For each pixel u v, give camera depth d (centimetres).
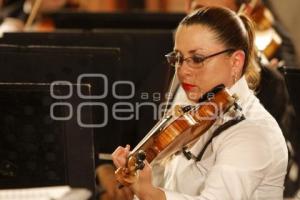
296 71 596
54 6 1123
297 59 912
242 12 695
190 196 538
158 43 834
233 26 564
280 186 569
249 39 588
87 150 538
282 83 699
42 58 616
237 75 571
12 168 539
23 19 1175
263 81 697
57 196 570
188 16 571
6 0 1192
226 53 560
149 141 557
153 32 836
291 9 1120
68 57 616
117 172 541
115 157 543
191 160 582
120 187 562
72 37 784
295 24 1116
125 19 958
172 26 971
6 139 533
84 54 617
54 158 538
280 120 689
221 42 557
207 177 549
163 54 831
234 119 557
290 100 611
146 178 536
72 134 534
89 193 546
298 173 691
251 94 583
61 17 954
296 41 1103
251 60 596
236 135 551
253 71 612
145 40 830
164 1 1420
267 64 761
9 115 528
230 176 535
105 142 689
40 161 538
